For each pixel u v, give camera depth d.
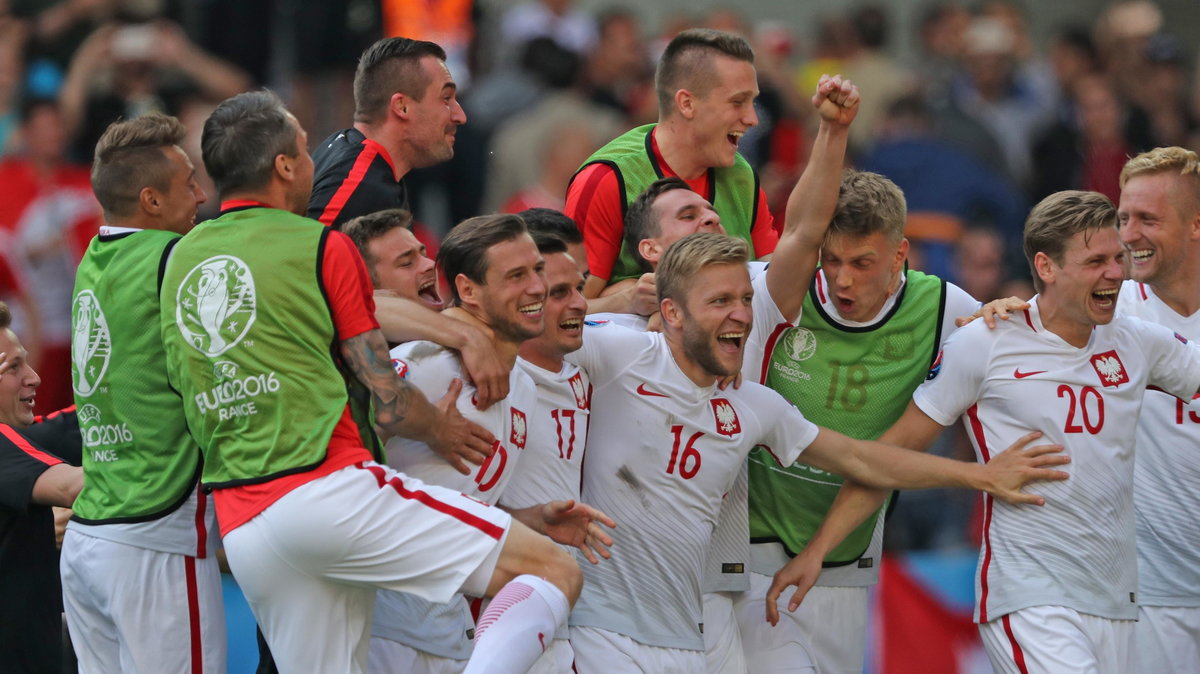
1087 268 19.81
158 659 18.78
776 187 37.25
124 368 18.75
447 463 18.92
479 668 17.20
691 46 22.20
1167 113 46.62
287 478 17.41
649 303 21.02
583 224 22.31
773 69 41.66
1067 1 51.56
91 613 19.34
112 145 19.38
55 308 33.88
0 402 20.72
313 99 38.97
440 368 18.81
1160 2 52.31
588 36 44.97
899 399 21.48
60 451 21.91
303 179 18.56
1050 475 20.11
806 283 20.70
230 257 17.83
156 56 38.06
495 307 18.83
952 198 38.34
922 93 42.22
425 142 22.62
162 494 18.78
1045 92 45.78
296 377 17.55
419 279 20.45
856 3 49.31
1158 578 22.80
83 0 38.56
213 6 39.53
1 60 36.69
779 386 21.58
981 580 20.81
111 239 19.22
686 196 21.05
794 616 22.06
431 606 19.92
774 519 21.98
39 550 20.70
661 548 20.08
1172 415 22.42
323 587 17.81
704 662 20.55
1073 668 19.70
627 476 20.05
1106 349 20.53
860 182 20.38
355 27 38.94
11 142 35.97
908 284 21.41
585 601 20.02
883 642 27.39
